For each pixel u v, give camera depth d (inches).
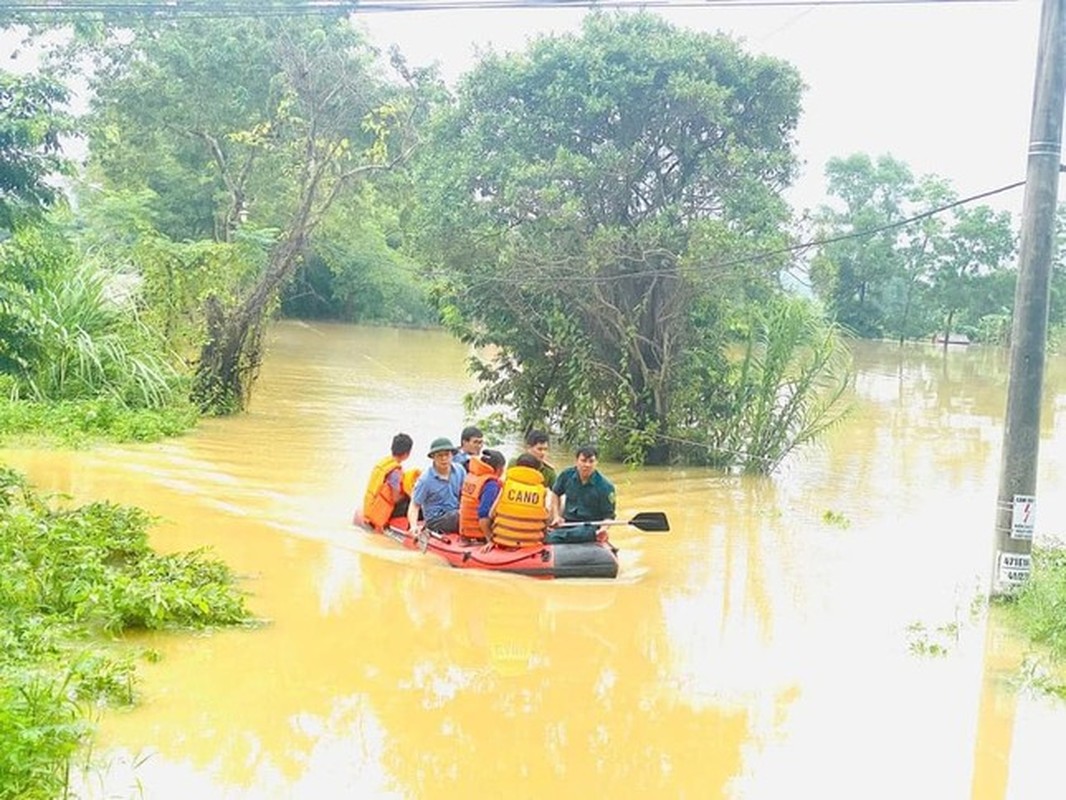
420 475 531.8
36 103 595.5
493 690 321.1
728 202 737.6
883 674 345.7
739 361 820.0
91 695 288.5
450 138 785.6
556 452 791.1
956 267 2150.6
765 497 659.4
